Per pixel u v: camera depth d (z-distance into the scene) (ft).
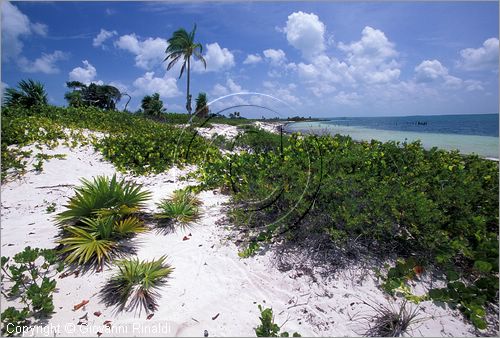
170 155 25.99
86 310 8.41
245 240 12.28
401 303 8.73
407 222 11.05
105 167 24.11
